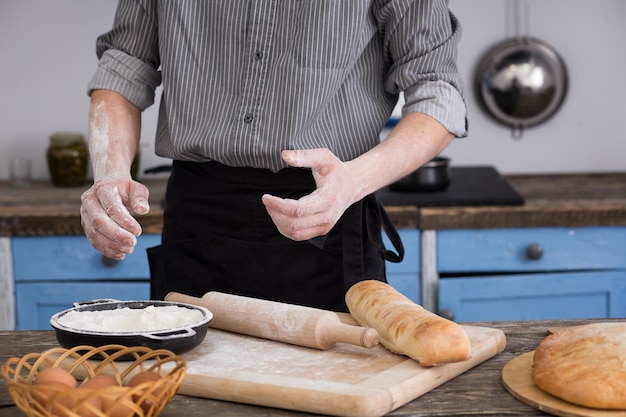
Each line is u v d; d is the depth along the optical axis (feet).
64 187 10.66
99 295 9.34
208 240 5.87
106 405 3.54
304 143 5.56
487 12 11.10
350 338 4.47
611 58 11.21
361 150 5.80
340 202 4.75
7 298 9.33
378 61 5.87
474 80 11.21
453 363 4.33
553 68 11.02
